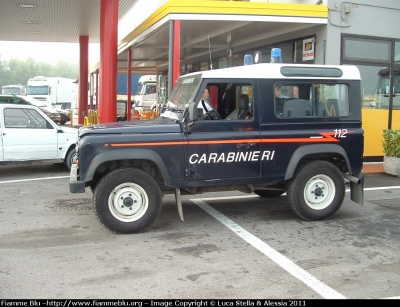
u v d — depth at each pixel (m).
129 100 17.83
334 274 4.82
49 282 4.59
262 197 8.56
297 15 10.54
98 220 6.42
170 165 6.23
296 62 12.00
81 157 6.01
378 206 7.90
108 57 12.33
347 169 7.23
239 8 10.22
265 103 6.58
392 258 5.32
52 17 17.53
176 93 7.23
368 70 11.52
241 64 14.55
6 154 10.20
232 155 6.44
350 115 6.96
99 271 4.89
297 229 6.51
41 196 8.55
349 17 11.05
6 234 6.20
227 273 4.84
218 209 7.70
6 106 10.27
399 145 10.60
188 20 10.34
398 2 11.55
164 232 6.35
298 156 6.67
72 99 38.03
